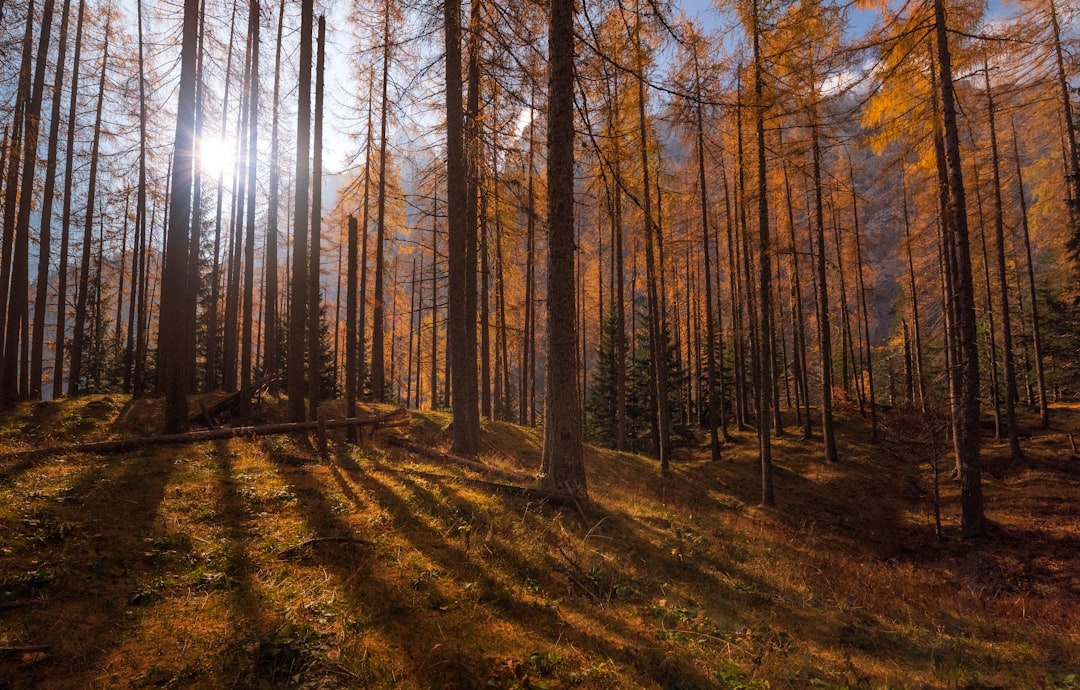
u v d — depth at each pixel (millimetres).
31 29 14250
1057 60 13062
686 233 22422
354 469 8039
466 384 11844
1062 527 13312
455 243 11742
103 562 4270
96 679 3020
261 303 26781
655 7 8000
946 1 11508
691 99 8117
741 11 13227
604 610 4906
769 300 15164
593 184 12469
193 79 9977
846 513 16469
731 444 26750
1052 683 4930
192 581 4184
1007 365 21234
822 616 6363
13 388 13914
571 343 8422
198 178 17469
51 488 5641
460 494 7418
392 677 3342
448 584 4703
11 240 14047
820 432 27141
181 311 9688
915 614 7395
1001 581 10461
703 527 10094
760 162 14258
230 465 7469
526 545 5938
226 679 3139
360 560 4922
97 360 25109
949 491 17953
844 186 17547
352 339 11141
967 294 12383
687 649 4434
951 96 11742
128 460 7316
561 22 8352
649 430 31250
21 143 12953
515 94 9750
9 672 3000
